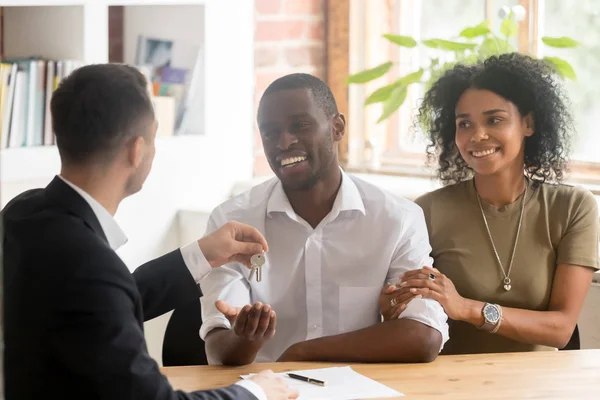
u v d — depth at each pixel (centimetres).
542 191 269
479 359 221
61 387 147
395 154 425
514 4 379
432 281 236
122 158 163
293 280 250
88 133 159
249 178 412
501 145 262
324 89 242
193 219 377
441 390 195
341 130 247
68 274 147
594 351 228
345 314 249
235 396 169
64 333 145
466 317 242
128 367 147
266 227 251
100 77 161
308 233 248
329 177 245
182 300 203
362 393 192
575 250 261
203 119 389
